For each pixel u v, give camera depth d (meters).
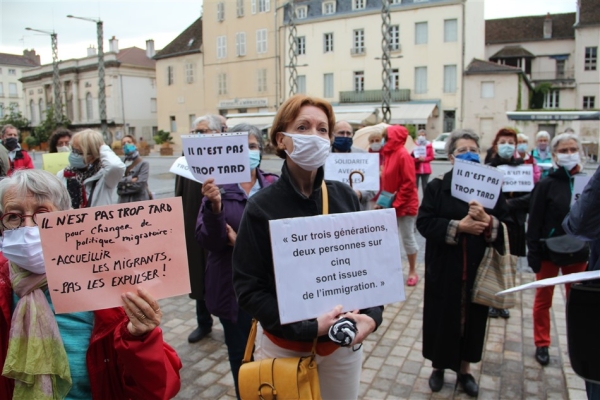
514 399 3.50
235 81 41.94
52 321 1.68
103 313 1.76
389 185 5.92
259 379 1.95
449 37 34.56
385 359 4.17
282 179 2.13
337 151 5.47
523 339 4.54
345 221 2.00
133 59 50.53
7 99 82.00
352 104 37.59
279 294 1.87
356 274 2.00
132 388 1.79
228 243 3.15
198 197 4.21
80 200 4.37
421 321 5.00
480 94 34.53
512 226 3.40
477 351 3.43
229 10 41.41
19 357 1.63
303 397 1.91
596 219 2.16
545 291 4.00
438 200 3.49
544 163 7.34
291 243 1.90
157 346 1.73
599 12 43.47
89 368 1.75
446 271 3.41
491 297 3.24
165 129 46.97
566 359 4.03
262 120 36.31
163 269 1.75
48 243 1.62
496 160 5.63
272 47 39.69
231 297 3.14
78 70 52.34
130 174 6.01
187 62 44.50
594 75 43.59
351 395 2.21
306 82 39.25
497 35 49.19
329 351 2.10
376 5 36.22
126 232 1.71
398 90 36.19
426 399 3.52
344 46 37.56
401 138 5.86
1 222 1.76
